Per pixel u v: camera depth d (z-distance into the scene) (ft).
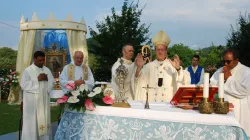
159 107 11.43
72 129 11.35
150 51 17.37
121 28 49.29
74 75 21.94
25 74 19.79
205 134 9.64
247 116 14.48
